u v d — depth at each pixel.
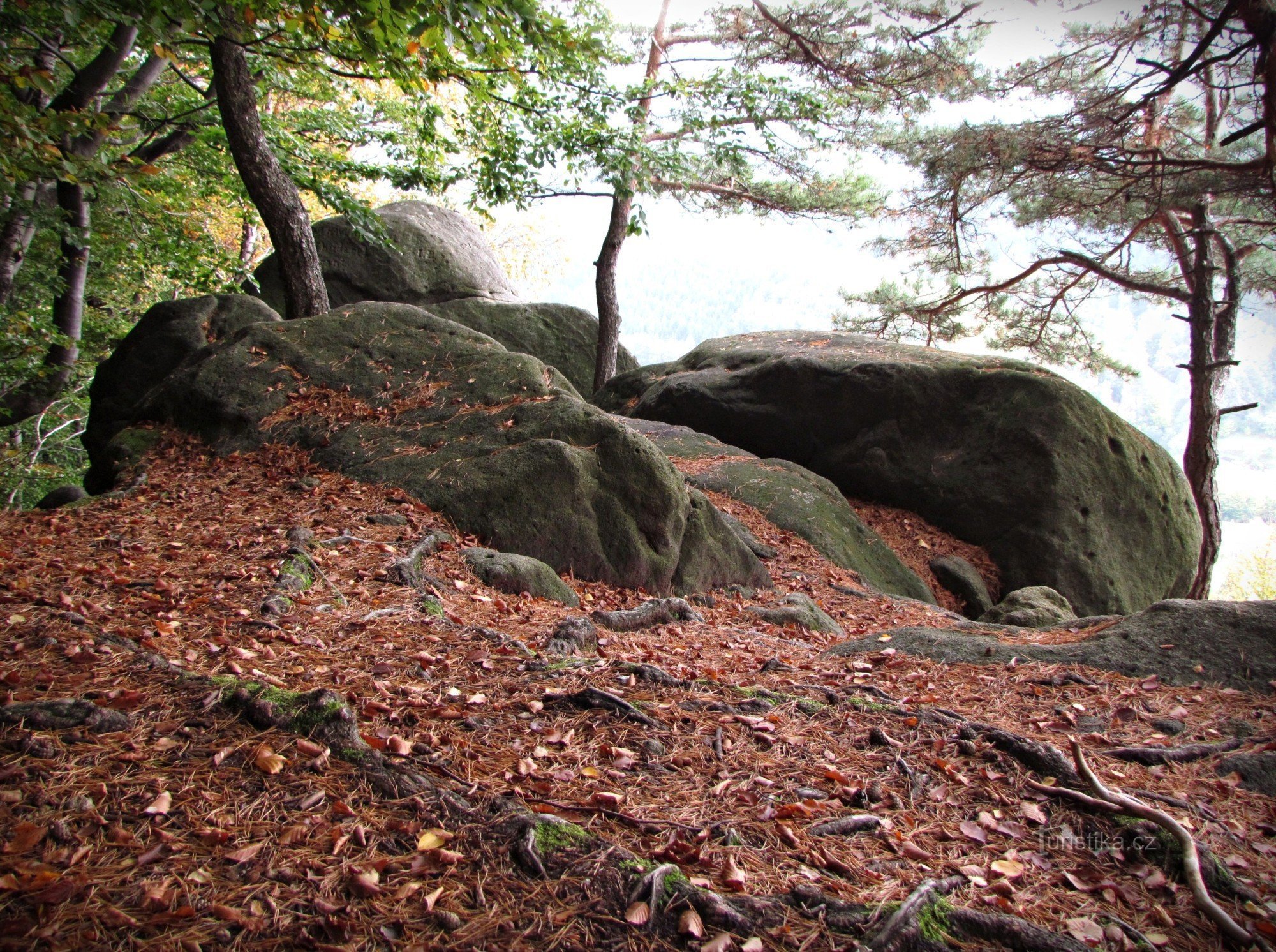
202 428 7.77
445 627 4.29
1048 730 3.68
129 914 1.99
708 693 3.60
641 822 2.54
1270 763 3.33
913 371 11.83
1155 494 11.74
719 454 11.09
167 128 15.04
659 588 6.71
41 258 14.49
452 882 2.21
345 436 7.29
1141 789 3.09
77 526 5.66
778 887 2.30
